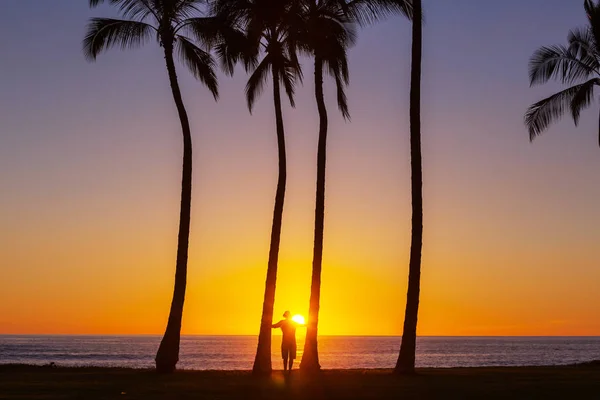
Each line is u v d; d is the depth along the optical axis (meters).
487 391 21.38
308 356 28.28
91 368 33.16
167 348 29.06
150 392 21.06
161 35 30.02
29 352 124.75
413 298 27.55
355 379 25.58
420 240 27.73
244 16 28.81
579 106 34.25
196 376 27.38
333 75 30.02
